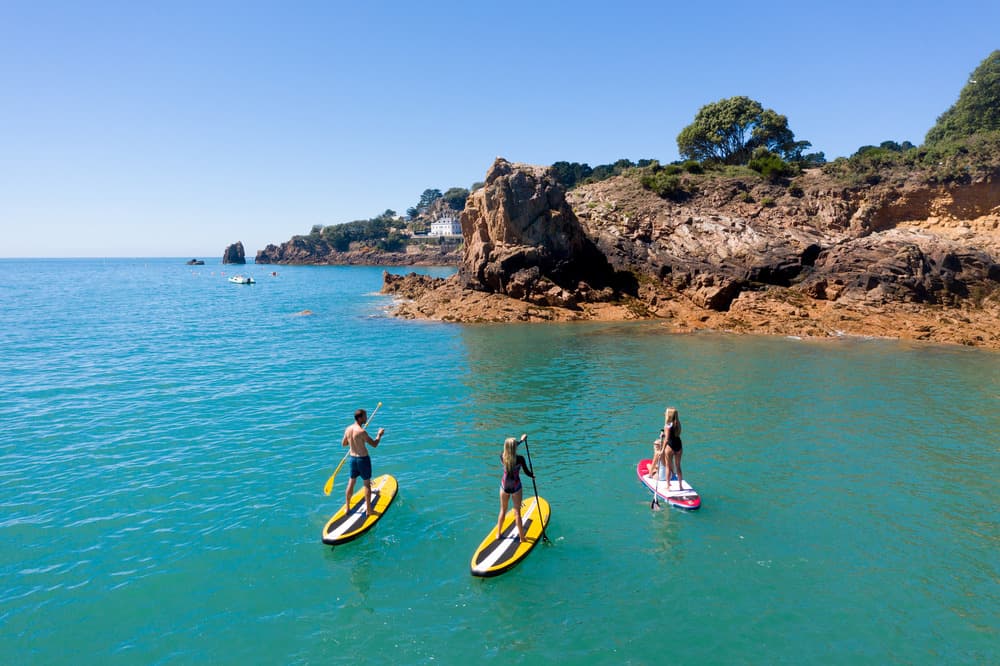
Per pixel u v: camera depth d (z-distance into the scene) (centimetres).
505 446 991
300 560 973
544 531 1046
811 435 1622
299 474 1346
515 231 4644
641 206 5225
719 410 1877
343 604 853
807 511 1155
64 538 1043
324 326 4012
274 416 1820
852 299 3962
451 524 1098
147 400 2012
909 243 4044
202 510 1157
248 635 785
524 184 4659
